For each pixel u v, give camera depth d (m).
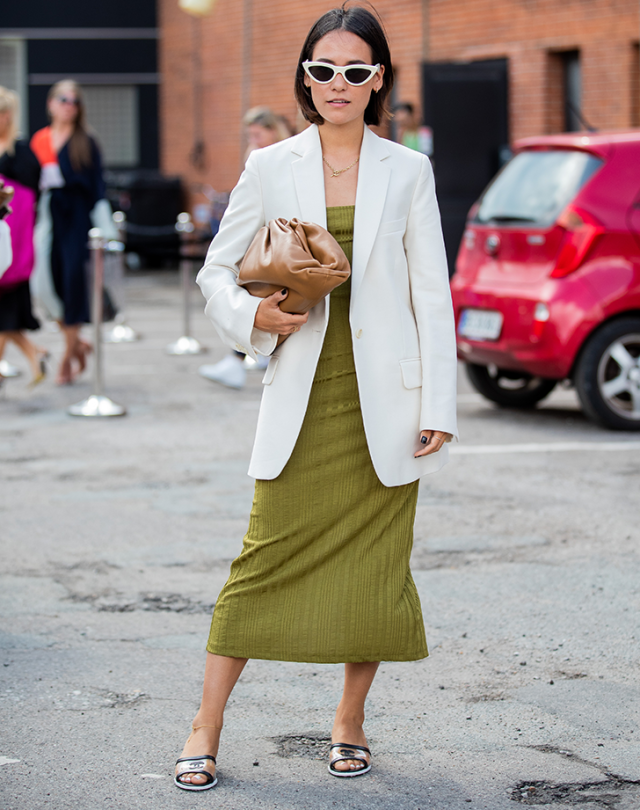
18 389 10.80
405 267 3.48
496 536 6.09
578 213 8.58
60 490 7.06
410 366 3.46
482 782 3.49
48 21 26.16
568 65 15.58
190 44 25.00
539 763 3.62
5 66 26.38
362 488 3.45
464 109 16.03
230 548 5.89
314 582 3.45
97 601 5.11
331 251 3.27
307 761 3.63
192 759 3.46
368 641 3.44
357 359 3.39
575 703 4.07
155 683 4.24
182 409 9.78
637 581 5.38
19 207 9.75
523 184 9.15
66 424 9.13
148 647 4.59
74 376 11.63
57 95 10.56
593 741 3.77
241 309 3.34
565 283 8.58
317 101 3.38
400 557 3.50
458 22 16.77
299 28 21.11
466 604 5.07
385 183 3.42
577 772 3.56
